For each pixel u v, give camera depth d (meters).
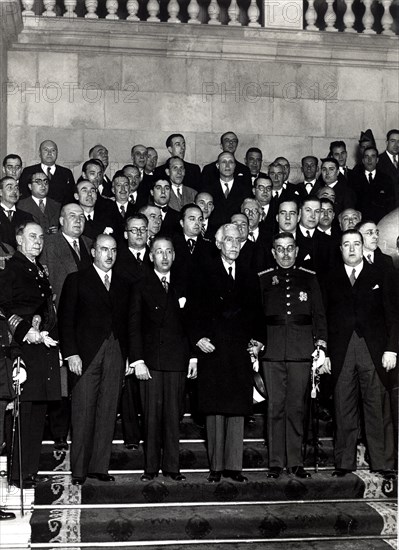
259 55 12.03
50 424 7.75
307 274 7.73
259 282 7.59
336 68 12.26
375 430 7.60
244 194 9.90
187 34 11.83
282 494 7.35
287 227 8.55
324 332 7.62
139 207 9.31
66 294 7.27
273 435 7.51
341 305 7.67
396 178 11.10
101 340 7.19
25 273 6.93
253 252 8.52
